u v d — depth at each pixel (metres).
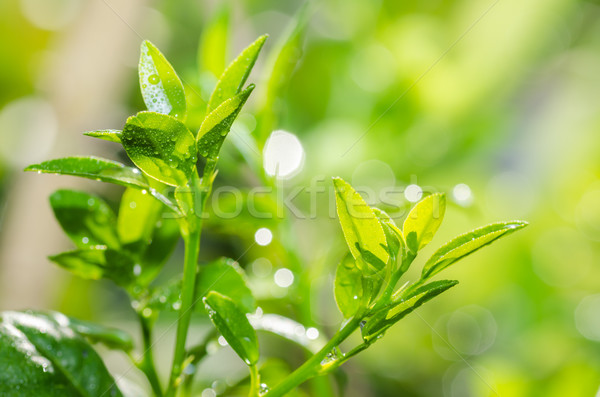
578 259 0.75
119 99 0.78
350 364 0.69
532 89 0.78
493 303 0.74
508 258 0.74
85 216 0.52
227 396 0.56
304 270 0.56
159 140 0.47
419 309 0.73
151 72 0.48
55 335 0.51
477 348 0.72
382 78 0.72
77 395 0.50
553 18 0.74
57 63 0.79
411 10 0.74
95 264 0.51
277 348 0.66
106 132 0.46
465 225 0.72
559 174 0.78
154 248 0.52
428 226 0.47
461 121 0.71
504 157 0.78
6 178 0.78
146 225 0.52
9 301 0.68
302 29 0.56
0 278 0.68
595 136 0.77
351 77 0.73
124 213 0.52
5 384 0.49
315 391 0.54
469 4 0.73
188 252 0.48
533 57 0.75
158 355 0.70
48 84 0.79
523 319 0.73
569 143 0.78
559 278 0.75
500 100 0.74
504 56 0.73
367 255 0.47
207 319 0.69
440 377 0.71
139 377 0.65
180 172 0.47
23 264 0.69
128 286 0.52
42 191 0.71
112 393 0.51
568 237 0.76
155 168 0.47
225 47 0.58
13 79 0.81
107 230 0.52
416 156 0.69
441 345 0.72
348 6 0.76
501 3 0.72
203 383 0.63
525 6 0.72
